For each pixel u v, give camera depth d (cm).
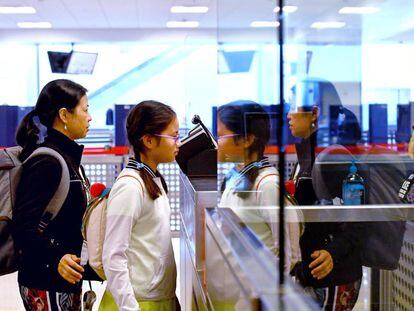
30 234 191
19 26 1163
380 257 144
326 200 155
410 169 167
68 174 199
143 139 185
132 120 186
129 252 178
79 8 969
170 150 188
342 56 975
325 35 945
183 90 1255
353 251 142
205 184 220
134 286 178
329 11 885
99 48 1264
